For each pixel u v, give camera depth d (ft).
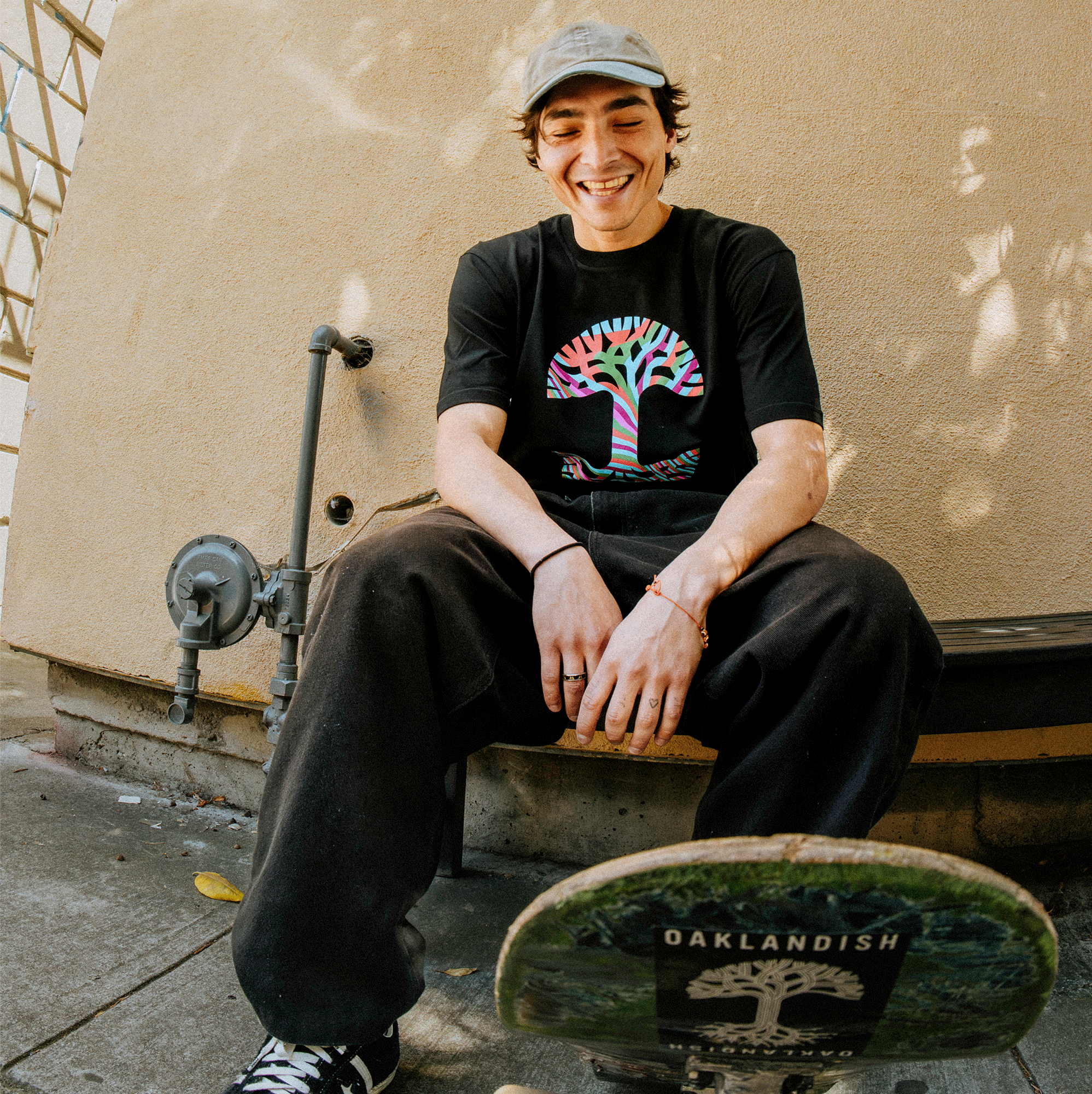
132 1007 3.99
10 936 4.52
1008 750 5.40
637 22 5.94
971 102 5.76
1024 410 5.71
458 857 5.70
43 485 7.12
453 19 6.19
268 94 6.61
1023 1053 3.92
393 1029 3.39
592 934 2.03
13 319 15.37
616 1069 2.87
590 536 4.00
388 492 6.11
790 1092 2.60
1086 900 5.27
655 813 5.84
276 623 5.37
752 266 4.15
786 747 3.01
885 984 2.09
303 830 2.88
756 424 3.98
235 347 6.56
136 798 6.72
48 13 14.87
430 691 3.18
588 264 4.37
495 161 6.04
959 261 5.73
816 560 3.27
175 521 6.65
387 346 6.18
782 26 5.79
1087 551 5.68
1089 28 5.85
